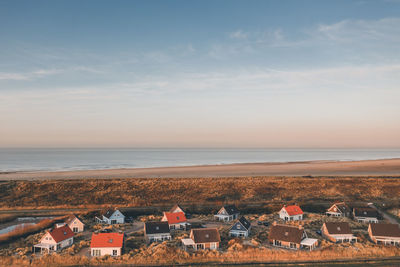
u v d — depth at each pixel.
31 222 78.00
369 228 65.19
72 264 50.69
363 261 52.19
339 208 86.44
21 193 103.75
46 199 99.31
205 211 89.88
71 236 61.66
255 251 55.19
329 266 50.16
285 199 104.94
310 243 57.19
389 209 92.56
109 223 77.62
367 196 109.62
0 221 77.69
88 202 97.69
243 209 92.50
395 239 60.59
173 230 70.75
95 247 54.16
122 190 109.69
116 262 51.41
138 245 59.53
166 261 51.72
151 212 88.81
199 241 57.53
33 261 51.31
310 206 95.06
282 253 54.53
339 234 62.31
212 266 50.19
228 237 64.88
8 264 50.25
